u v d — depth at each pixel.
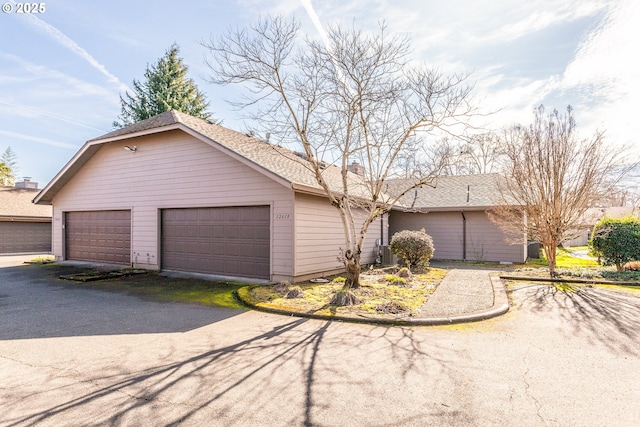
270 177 9.18
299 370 4.03
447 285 9.06
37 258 16.48
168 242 11.90
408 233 12.65
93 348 4.79
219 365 4.18
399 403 3.28
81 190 14.38
